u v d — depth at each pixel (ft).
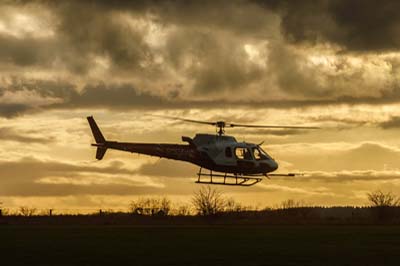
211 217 467.93
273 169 293.64
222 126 291.79
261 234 289.53
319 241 250.78
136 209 469.16
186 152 294.25
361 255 201.46
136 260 191.11
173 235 285.23
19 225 401.70
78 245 234.38
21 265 182.50
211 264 182.50
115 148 300.40
